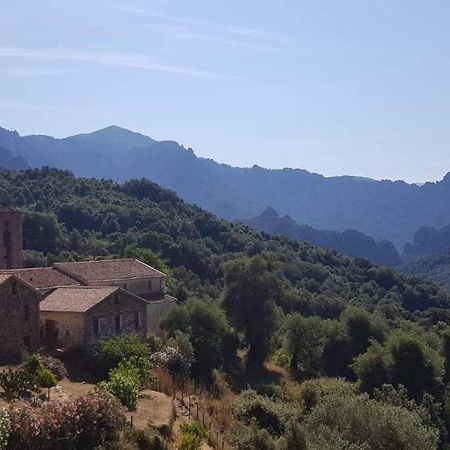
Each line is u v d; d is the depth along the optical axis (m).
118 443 26.30
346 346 73.12
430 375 59.62
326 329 74.31
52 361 41.34
